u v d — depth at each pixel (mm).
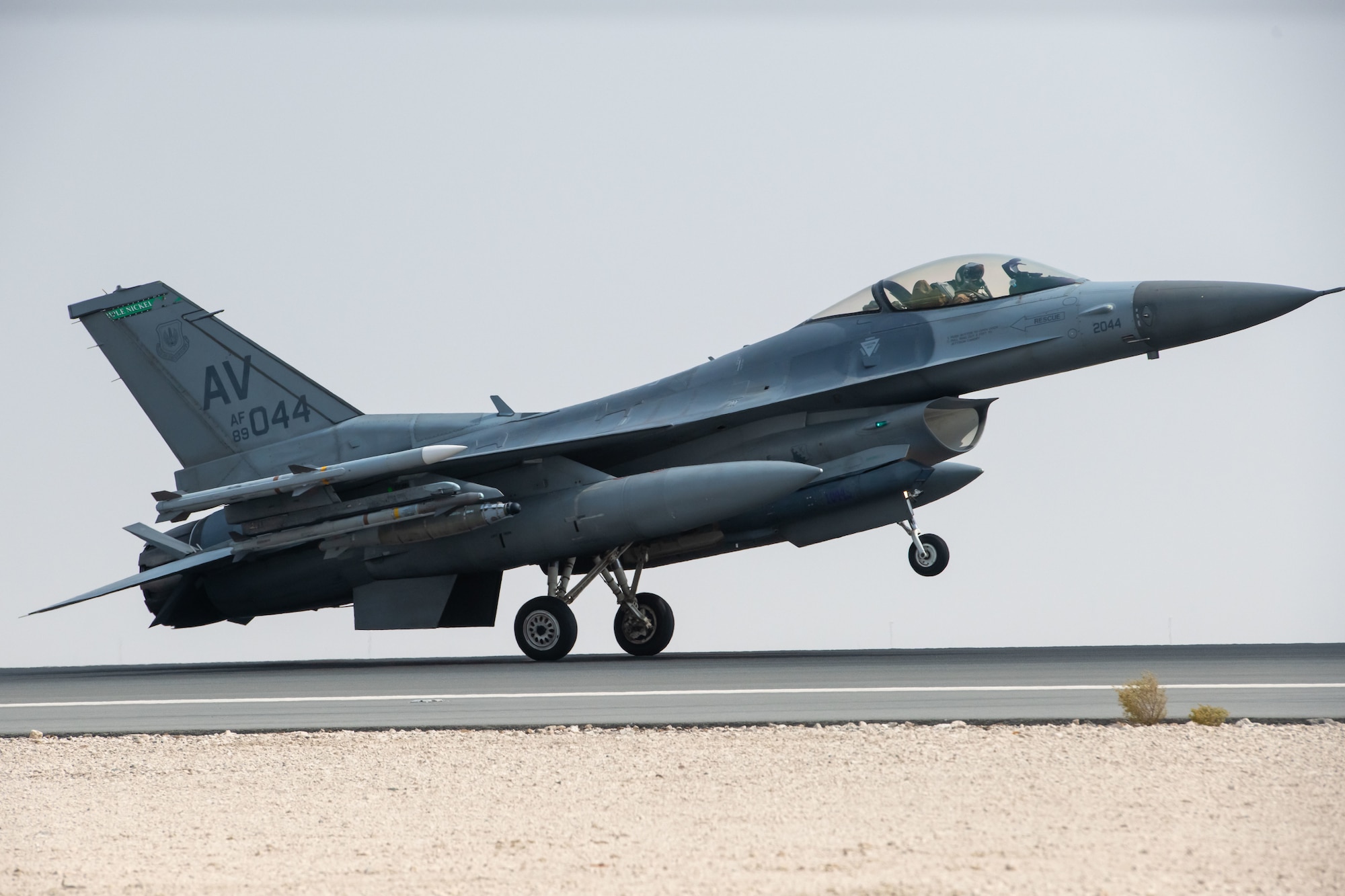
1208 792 23312
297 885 18734
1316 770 25312
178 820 24172
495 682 46406
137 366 70688
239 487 59625
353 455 67500
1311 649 57250
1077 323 56156
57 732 36531
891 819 21859
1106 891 17141
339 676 52938
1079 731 30656
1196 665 45688
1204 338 55750
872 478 58188
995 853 19281
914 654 58469
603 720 34594
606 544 58094
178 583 67438
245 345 69562
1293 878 17797
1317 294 54156
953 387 58188
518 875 18938
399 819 23469
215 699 43844
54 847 22156
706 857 19641
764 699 38031
